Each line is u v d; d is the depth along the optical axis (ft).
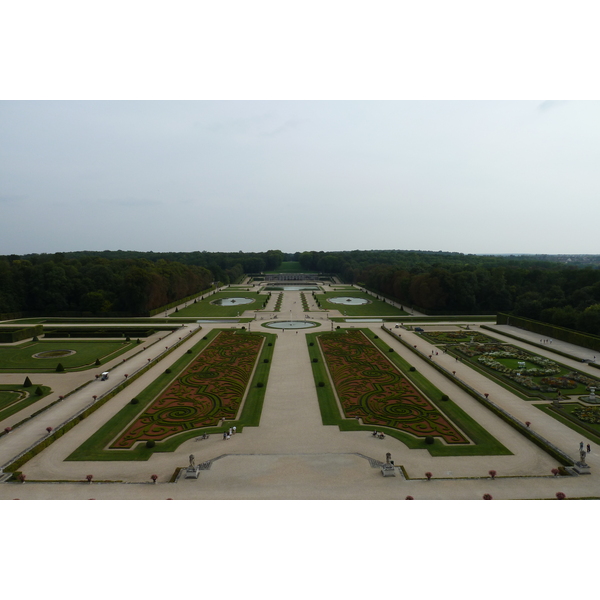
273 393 226.38
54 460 156.04
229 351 317.22
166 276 590.14
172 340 361.10
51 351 329.72
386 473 140.26
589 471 142.61
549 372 258.16
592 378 247.91
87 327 425.28
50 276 534.78
